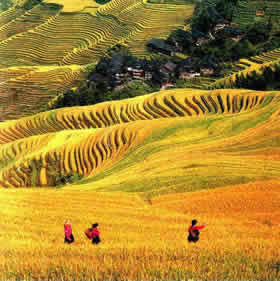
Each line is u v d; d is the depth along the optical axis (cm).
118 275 1487
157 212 3269
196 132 7588
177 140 7094
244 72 14775
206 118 8544
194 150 6222
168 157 5828
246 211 3381
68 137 9019
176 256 1712
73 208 3378
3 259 1717
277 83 13088
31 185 7200
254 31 18450
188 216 3116
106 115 11431
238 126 7594
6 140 11500
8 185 7388
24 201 3641
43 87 17488
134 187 4394
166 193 4044
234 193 3884
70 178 7088
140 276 1458
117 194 4016
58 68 18712
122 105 11794
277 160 5178
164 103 11300
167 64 16712
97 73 17112
